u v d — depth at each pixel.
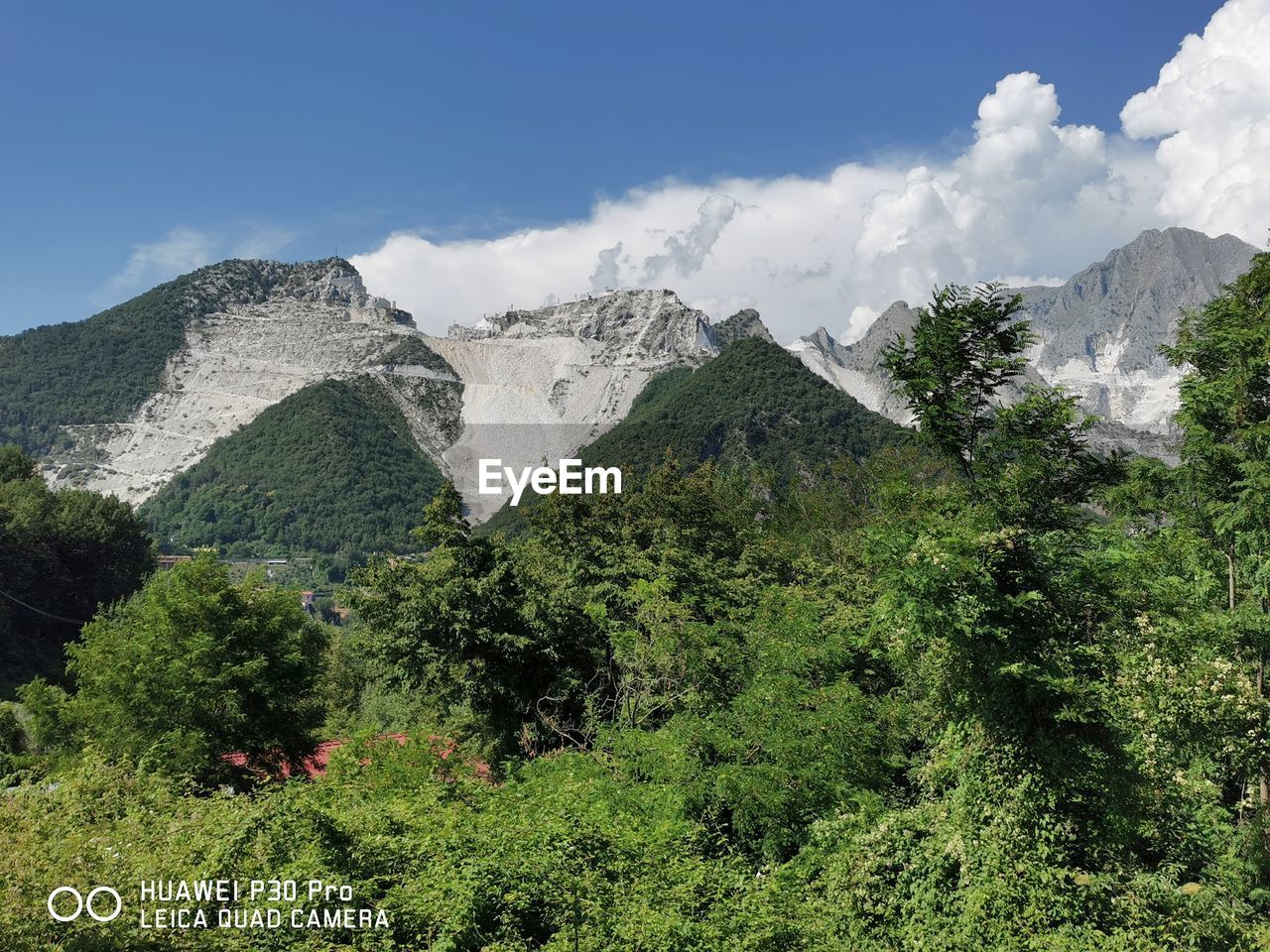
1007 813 16.25
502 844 14.94
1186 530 24.20
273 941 11.74
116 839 12.90
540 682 30.53
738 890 15.96
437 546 31.73
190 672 26.41
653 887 14.48
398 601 30.30
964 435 19.81
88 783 15.11
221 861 13.01
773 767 22.66
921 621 17.27
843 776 24.03
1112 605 18.67
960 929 15.57
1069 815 16.41
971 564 16.66
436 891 13.23
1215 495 22.48
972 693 17.52
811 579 46.66
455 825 16.17
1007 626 16.89
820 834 20.09
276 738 28.86
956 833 16.59
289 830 14.42
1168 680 18.23
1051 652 17.06
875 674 32.31
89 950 10.20
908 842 17.58
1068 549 17.80
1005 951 14.83
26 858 11.23
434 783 20.89
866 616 33.06
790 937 14.61
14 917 10.13
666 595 31.34
